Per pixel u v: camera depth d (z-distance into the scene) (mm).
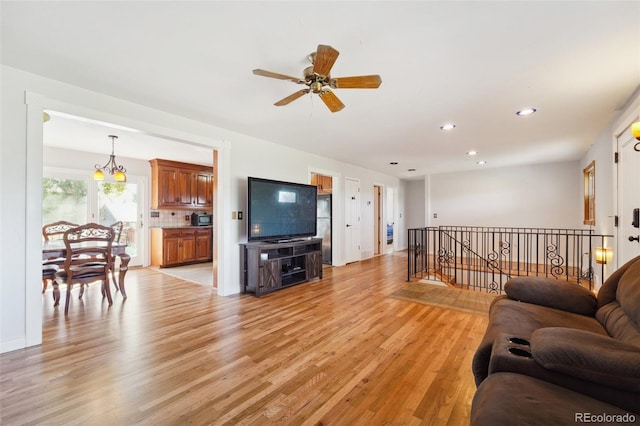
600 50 1989
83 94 2660
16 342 2332
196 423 1522
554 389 1035
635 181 2824
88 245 4926
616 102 2893
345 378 1946
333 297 3848
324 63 1754
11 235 2322
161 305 3510
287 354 2275
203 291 4160
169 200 6164
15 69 2320
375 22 1720
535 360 1150
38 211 2438
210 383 1880
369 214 7305
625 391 984
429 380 1925
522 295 2084
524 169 6672
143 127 3066
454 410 1633
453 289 4254
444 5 1571
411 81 2455
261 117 3412
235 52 2061
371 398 1737
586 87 2561
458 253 7426
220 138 3855
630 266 1750
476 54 2053
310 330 2746
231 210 4023
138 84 2570
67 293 3195
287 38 1893
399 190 8914
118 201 5832
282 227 4512
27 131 2375
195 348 2371
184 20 1719
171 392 1784
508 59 2113
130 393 1771
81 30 1819
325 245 6387
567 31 1786
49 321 2973
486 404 971
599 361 1016
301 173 5160
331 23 1733
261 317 3096
